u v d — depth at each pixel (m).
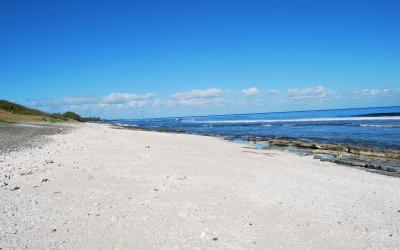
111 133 32.84
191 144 24.16
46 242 5.86
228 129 55.44
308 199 9.58
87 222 6.88
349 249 6.34
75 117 85.75
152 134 35.09
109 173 11.51
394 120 59.88
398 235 7.11
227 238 6.52
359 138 31.25
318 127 50.72
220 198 9.19
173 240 6.29
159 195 9.12
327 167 16.25
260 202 9.02
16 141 19.95
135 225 6.89
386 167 16.77
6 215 6.96
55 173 10.99
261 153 20.70
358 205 9.25
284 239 6.63
